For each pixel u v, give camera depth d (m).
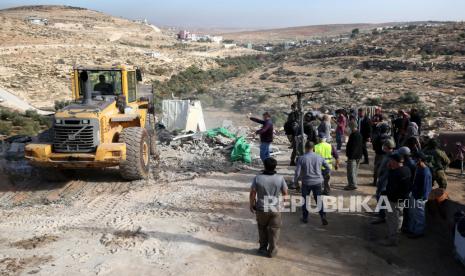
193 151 14.04
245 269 6.36
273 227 6.62
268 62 98.19
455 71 55.66
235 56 119.75
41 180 11.16
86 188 10.52
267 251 6.82
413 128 10.95
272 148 14.63
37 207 9.09
